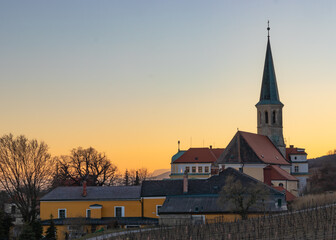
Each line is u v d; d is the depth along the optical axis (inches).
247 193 3339.1
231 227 2723.9
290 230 2497.5
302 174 5994.1
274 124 5792.3
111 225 3639.3
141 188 3978.8
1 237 3467.0
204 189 3732.8
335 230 2400.3
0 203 4948.3
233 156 4840.1
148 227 3341.5
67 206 3890.3
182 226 2950.3
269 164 4943.4
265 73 5895.7
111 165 5605.3
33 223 3425.2
